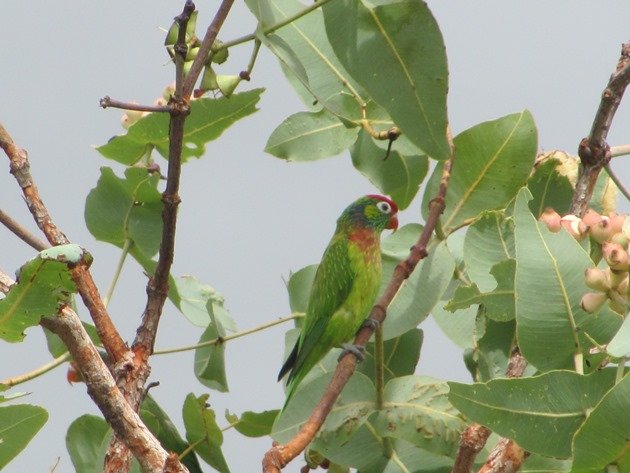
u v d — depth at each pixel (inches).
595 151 328.8
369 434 358.3
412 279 382.9
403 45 317.7
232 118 378.6
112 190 380.5
